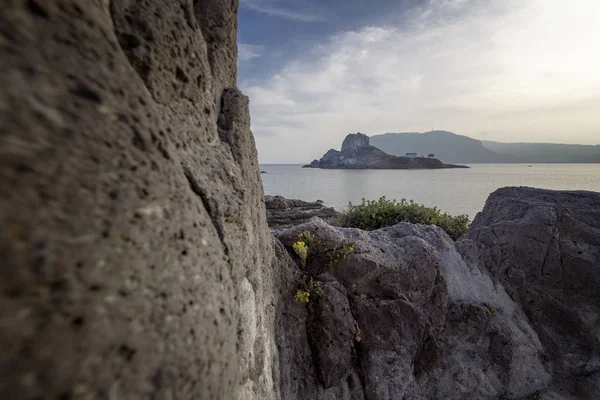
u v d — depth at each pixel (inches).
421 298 172.7
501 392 170.6
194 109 71.5
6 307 25.3
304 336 147.3
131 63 53.2
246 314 79.6
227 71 98.7
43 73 31.5
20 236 26.9
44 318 27.3
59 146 31.2
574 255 192.7
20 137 28.3
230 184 76.5
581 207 217.0
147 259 39.5
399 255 175.2
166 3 61.7
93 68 37.2
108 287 33.2
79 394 28.7
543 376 178.2
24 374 25.5
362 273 159.3
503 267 201.6
